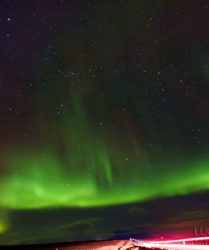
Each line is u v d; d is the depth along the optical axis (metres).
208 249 37.38
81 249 81.88
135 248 65.00
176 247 42.44
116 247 77.69
